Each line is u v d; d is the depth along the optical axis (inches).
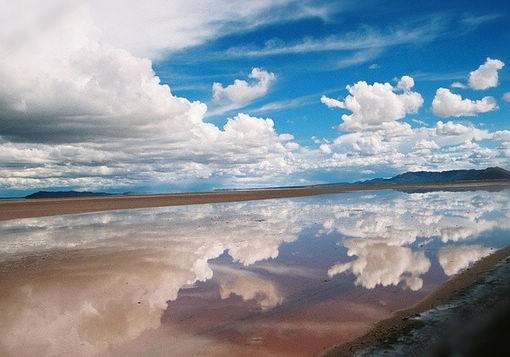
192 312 395.5
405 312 367.6
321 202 1900.8
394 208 1411.2
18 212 1574.8
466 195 2032.5
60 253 685.3
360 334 325.7
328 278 500.1
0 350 323.6
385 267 544.4
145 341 334.0
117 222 1154.7
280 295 439.8
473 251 616.4
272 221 1100.5
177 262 601.6
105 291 465.7
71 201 2464.3
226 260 612.4
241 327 354.0
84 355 312.5
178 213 1423.5
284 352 302.0
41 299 441.4
